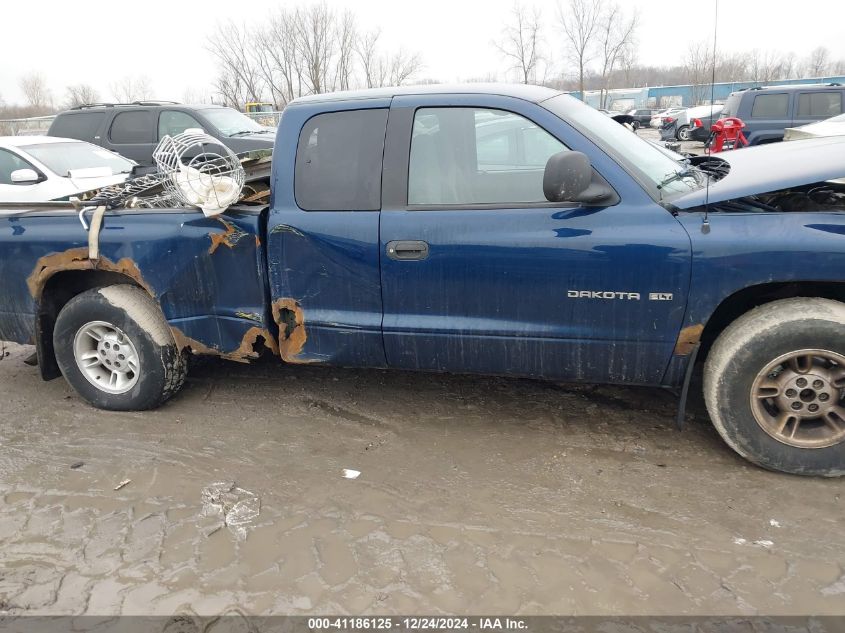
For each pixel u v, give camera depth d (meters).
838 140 3.50
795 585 2.33
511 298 3.06
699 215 2.81
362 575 2.48
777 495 2.84
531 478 3.06
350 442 3.47
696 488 2.92
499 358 3.21
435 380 4.18
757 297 2.98
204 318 3.61
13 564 2.61
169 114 10.54
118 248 3.59
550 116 3.02
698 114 21.45
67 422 3.82
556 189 2.71
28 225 3.78
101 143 10.66
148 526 2.81
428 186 3.15
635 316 2.92
